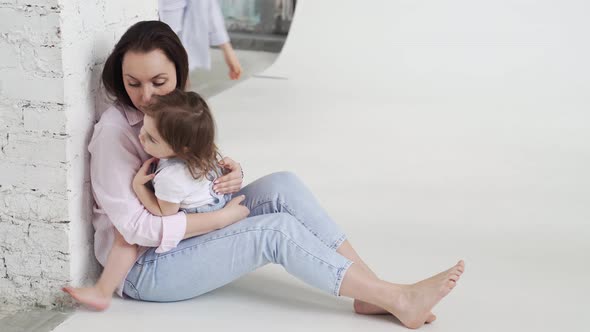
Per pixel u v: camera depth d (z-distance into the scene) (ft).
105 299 6.09
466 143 12.05
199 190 5.98
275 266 7.22
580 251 7.97
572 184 10.21
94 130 6.05
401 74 16.39
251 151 11.14
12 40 5.66
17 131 5.88
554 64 16.53
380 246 7.91
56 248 6.11
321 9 17.85
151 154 5.79
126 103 6.05
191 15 12.91
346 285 5.95
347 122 13.10
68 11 5.65
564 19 17.34
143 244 6.00
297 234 5.97
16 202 6.07
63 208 6.00
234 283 6.79
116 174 5.88
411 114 13.80
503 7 17.66
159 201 5.86
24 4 5.56
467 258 7.67
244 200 6.64
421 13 17.78
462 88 15.62
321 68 16.72
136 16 6.85
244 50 19.34
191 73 16.19
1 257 6.26
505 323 6.29
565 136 12.60
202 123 5.67
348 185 9.84
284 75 16.49
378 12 17.81
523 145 12.02
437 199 9.43
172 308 6.26
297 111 13.74
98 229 6.31
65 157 5.87
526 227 8.61
